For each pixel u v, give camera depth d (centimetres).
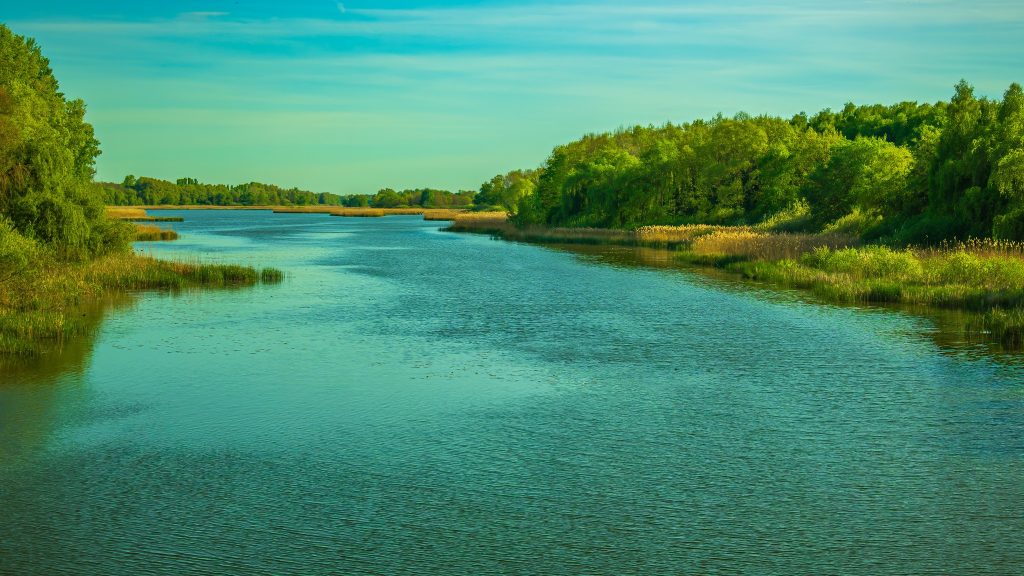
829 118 13650
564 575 832
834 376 1766
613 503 1027
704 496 1050
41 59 5959
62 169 3681
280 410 1491
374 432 1352
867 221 5091
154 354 2027
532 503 1029
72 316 2634
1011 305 2667
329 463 1188
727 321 2566
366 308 2898
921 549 886
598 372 1822
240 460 1199
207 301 3066
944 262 3428
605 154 11369
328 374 1805
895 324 2473
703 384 1697
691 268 4544
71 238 3525
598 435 1331
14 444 1273
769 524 958
